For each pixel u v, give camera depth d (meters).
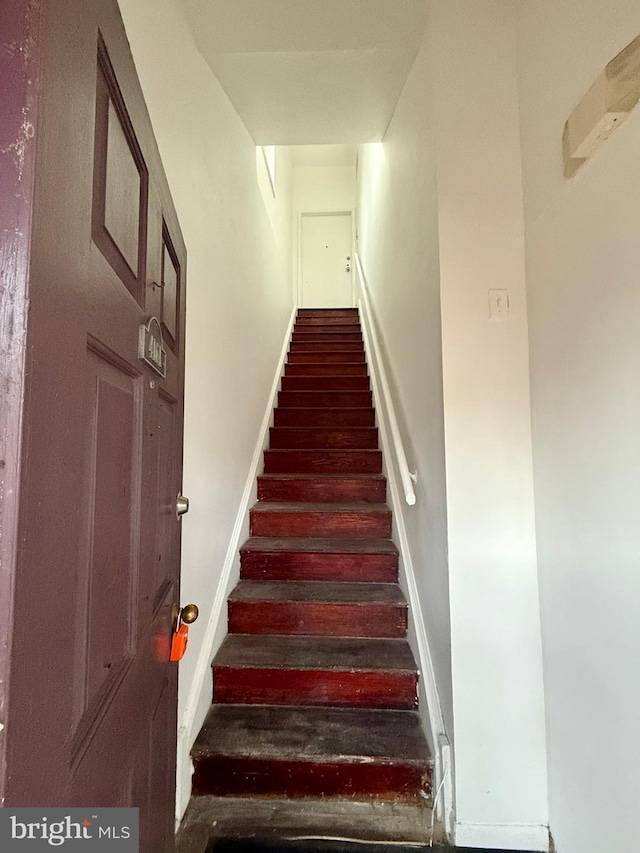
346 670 1.64
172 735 1.00
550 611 1.23
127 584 0.64
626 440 0.91
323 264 5.77
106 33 0.55
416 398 1.81
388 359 2.71
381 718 1.59
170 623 0.95
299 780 1.41
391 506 2.41
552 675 1.23
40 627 0.38
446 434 1.36
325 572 2.14
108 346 0.55
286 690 1.65
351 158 5.60
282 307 4.02
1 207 0.35
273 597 1.92
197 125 1.62
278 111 2.20
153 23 1.24
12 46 0.36
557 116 1.18
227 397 2.02
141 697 0.71
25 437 0.35
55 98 0.40
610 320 0.95
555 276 1.19
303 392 3.50
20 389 0.35
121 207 0.61
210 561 1.72
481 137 1.43
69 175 0.43
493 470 1.34
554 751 1.22
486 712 1.29
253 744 1.45
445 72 1.46
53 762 0.40
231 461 2.08
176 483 1.04
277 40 1.67
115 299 0.58
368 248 3.86
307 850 1.25
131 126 0.65
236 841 1.27
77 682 0.46
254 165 2.66
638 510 0.88
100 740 0.53
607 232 0.96
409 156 1.91
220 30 1.61
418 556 1.76
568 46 1.12
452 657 1.30
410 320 1.94
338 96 2.07
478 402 1.36
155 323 0.79
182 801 1.35
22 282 0.35
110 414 0.57
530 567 1.32
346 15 1.56
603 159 0.97
